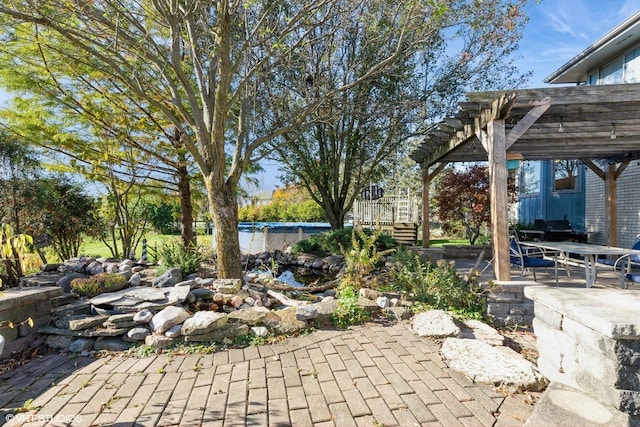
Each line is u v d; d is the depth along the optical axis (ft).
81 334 11.66
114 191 26.61
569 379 7.18
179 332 11.85
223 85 17.52
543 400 6.45
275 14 24.81
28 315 11.63
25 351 11.38
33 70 23.56
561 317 7.48
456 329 12.51
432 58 32.40
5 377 9.80
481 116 16.29
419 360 10.61
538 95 14.71
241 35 22.80
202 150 18.12
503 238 15.11
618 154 24.97
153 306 13.00
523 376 8.92
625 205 27.94
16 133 23.35
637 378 5.70
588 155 26.07
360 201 51.85
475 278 16.30
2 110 23.67
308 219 60.95
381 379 9.45
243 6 20.70
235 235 18.28
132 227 28.68
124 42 18.56
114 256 27.63
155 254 23.00
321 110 28.48
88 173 26.27
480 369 9.52
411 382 9.27
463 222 34.83
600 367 6.15
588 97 14.42
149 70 24.27
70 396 8.73
